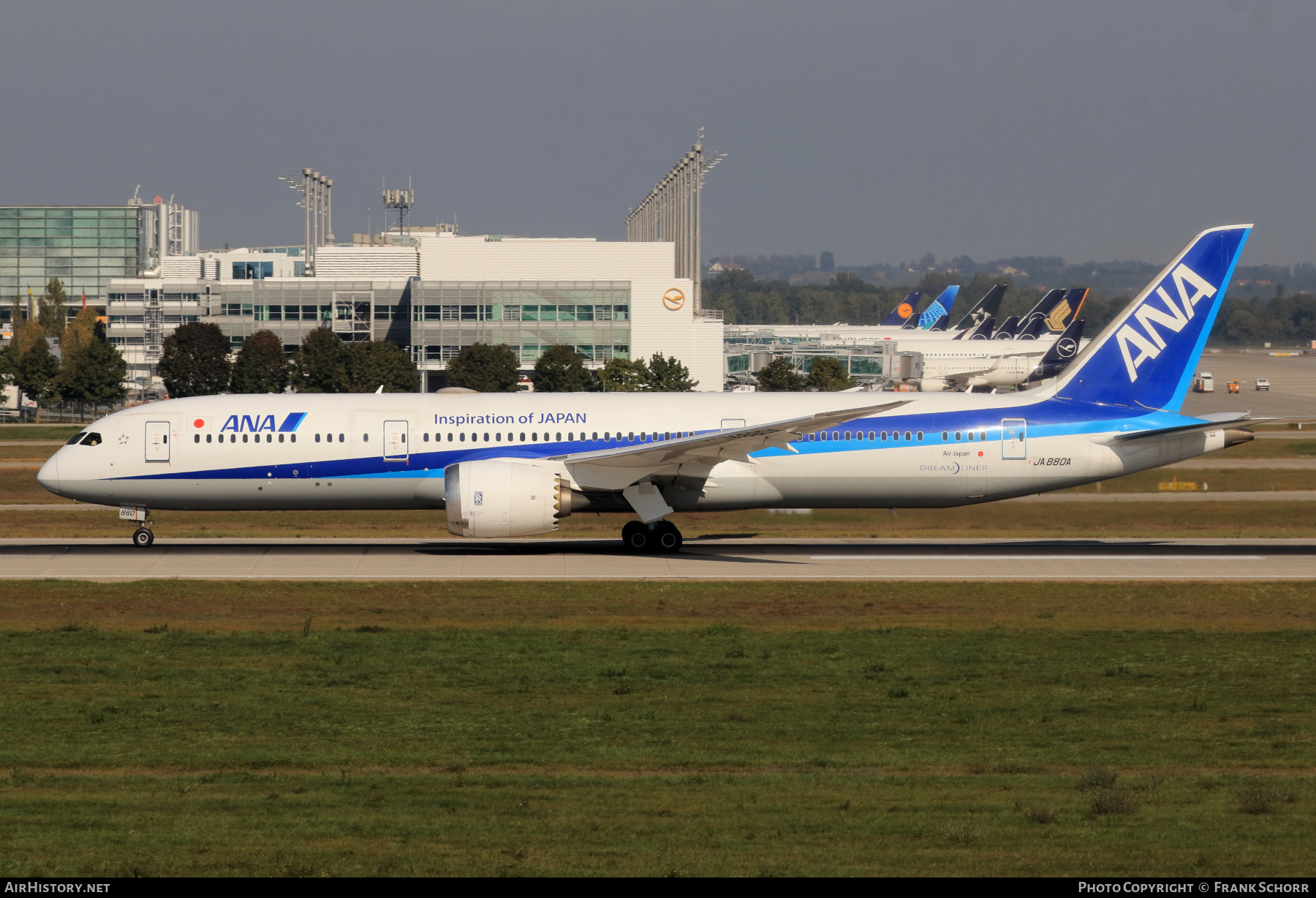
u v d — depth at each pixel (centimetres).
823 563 18000
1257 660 12762
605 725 10312
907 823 7306
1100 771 8344
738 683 11819
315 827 7225
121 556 18525
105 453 18775
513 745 9662
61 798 7969
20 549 19200
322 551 19112
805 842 6925
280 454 18738
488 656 12812
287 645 13275
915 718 10600
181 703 11025
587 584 16338
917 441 18825
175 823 7306
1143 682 11938
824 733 10088
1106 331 19262
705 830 7175
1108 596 15800
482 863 6519
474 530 17788
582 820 7406
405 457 18738
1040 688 11681
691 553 18938
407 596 15662
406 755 9344
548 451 18750
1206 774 8812
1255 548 19588
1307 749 9562
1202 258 19050
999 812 7575
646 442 18788
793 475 18825
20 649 13088
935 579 16762
